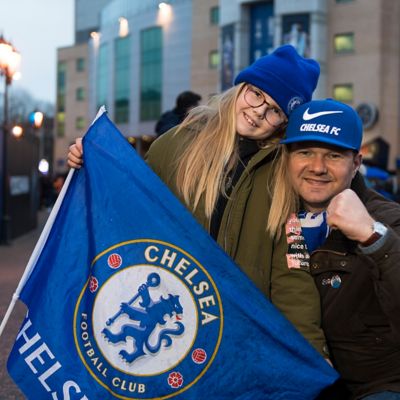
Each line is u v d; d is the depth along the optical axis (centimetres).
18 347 255
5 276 1073
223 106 287
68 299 258
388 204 256
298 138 247
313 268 259
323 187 253
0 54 1684
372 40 4450
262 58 283
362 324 250
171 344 254
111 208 262
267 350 251
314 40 4497
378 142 1886
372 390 250
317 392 248
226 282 254
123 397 253
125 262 259
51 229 264
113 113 5897
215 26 5112
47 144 8269
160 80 5450
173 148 298
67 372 253
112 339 255
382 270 225
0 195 1694
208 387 253
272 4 4650
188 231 257
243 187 273
